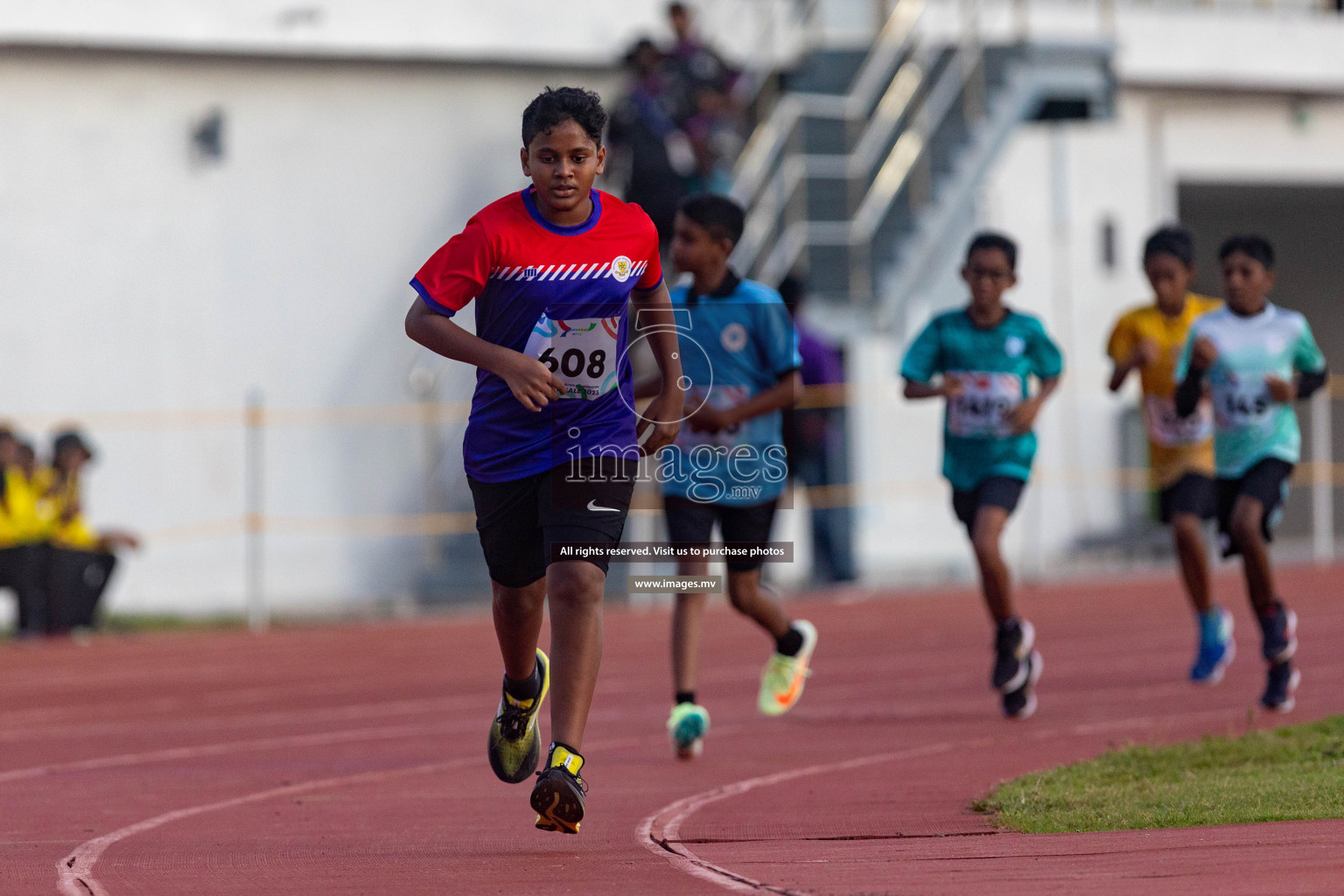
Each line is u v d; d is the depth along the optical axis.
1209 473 30.05
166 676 37.59
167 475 57.94
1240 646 36.78
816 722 27.58
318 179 59.53
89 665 39.97
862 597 54.31
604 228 16.03
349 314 59.75
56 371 57.06
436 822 18.27
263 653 42.59
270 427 58.84
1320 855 13.80
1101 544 71.06
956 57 62.94
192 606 57.84
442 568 57.84
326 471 59.25
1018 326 27.61
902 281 58.47
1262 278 26.95
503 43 60.03
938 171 60.44
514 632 16.86
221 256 58.59
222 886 14.33
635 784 21.23
